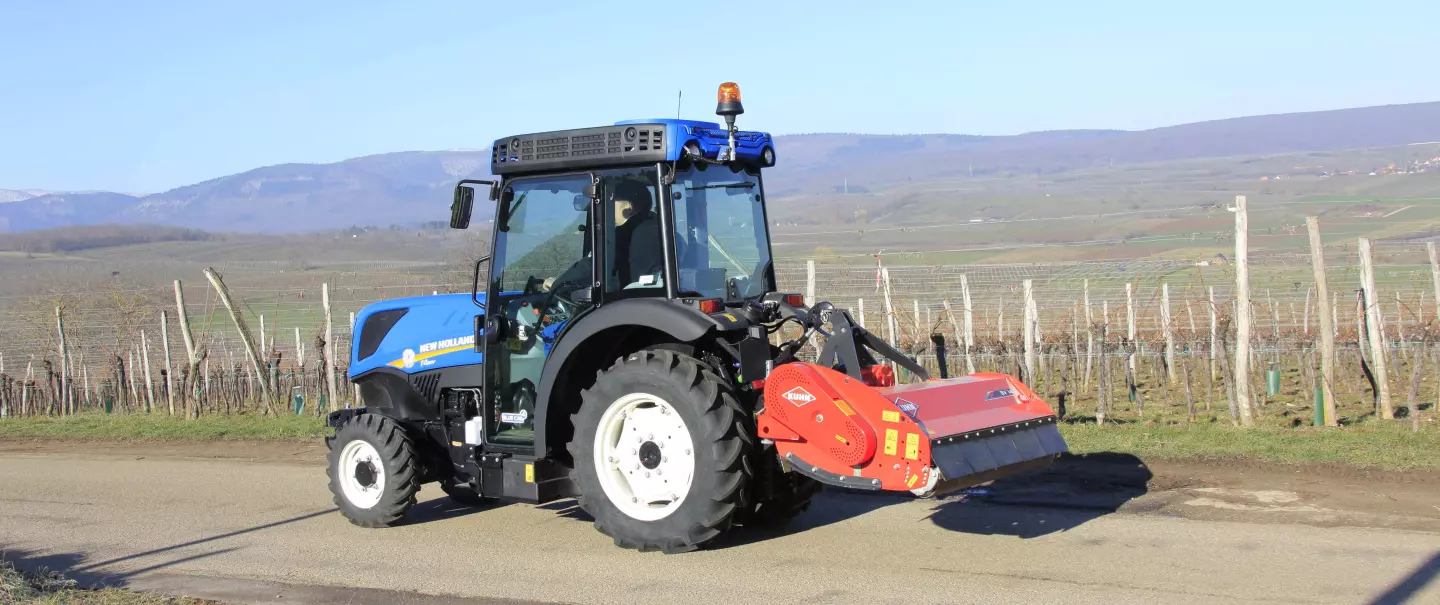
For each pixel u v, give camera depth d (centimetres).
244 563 751
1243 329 1145
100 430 1520
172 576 726
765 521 783
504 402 788
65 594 669
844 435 664
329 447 861
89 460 1268
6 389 2027
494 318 786
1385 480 851
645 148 713
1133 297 2156
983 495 857
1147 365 1781
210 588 695
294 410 1728
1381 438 1020
